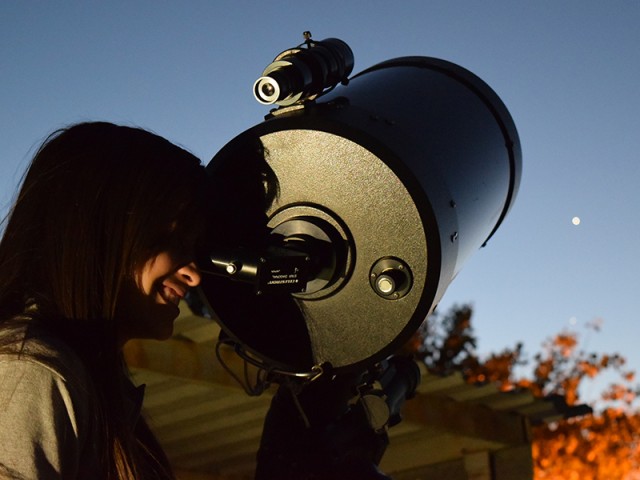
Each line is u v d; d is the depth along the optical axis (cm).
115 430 136
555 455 1411
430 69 214
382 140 171
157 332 150
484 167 199
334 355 176
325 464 170
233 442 636
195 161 153
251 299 179
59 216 140
